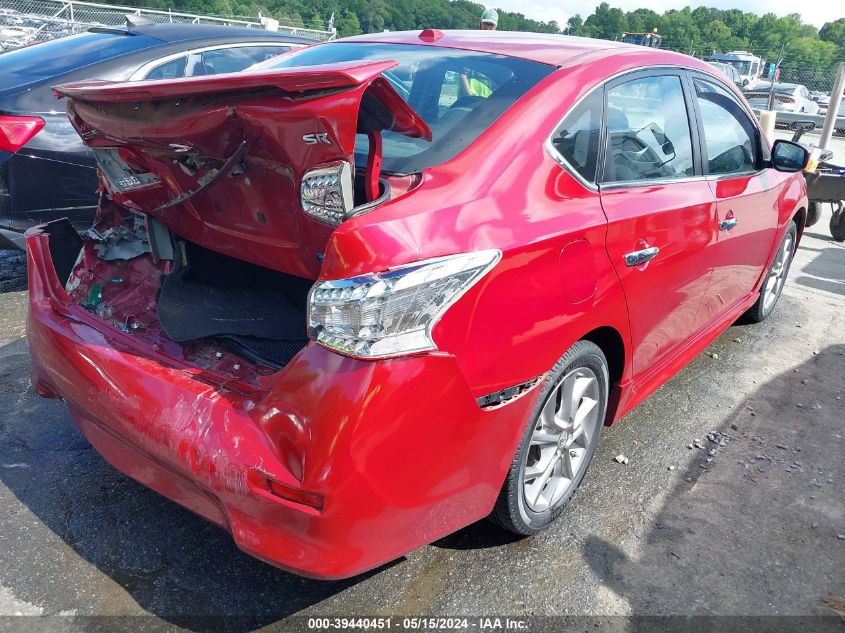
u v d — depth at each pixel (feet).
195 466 6.25
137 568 7.70
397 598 7.50
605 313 8.02
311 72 5.33
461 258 6.18
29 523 8.25
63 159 14.37
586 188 7.94
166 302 8.22
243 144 6.33
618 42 10.39
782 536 8.96
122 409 6.83
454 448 6.43
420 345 5.95
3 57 16.15
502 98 7.90
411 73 8.67
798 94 75.87
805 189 15.29
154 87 6.08
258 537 6.11
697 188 10.08
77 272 8.60
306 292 9.09
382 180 6.85
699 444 11.02
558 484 8.63
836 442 11.37
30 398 10.93
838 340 15.85
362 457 5.79
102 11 45.98
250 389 6.59
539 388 7.31
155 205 8.25
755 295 14.23
